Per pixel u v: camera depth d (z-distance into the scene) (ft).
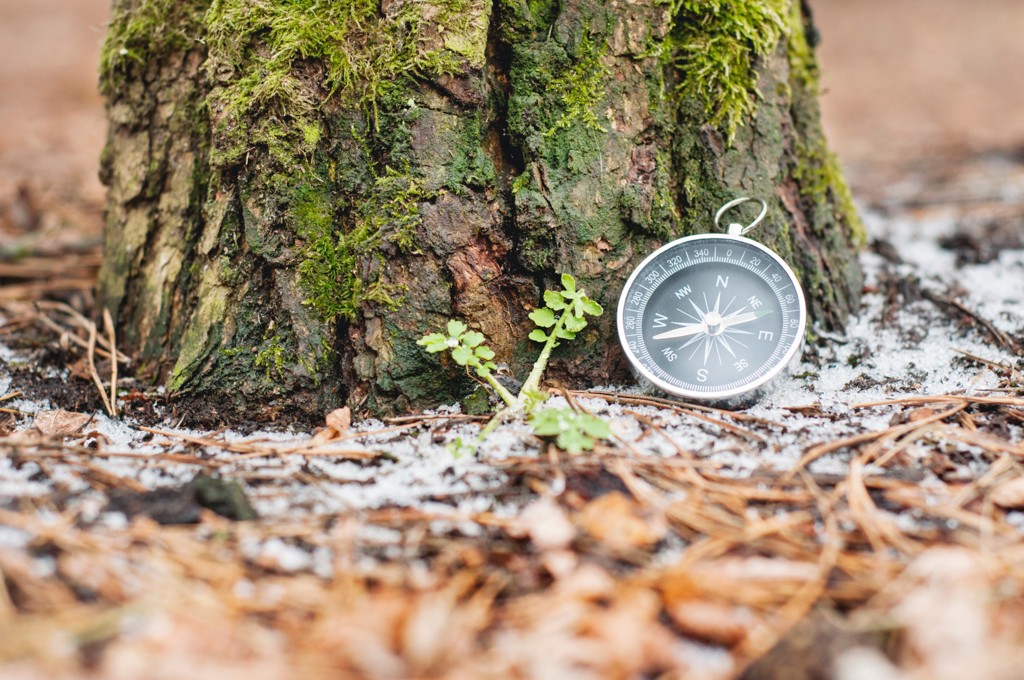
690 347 1.26
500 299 1.29
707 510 1.10
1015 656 0.96
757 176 1.35
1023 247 1.69
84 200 2.11
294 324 1.28
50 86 3.81
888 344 1.39
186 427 1.29
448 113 1.26
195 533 1.07
